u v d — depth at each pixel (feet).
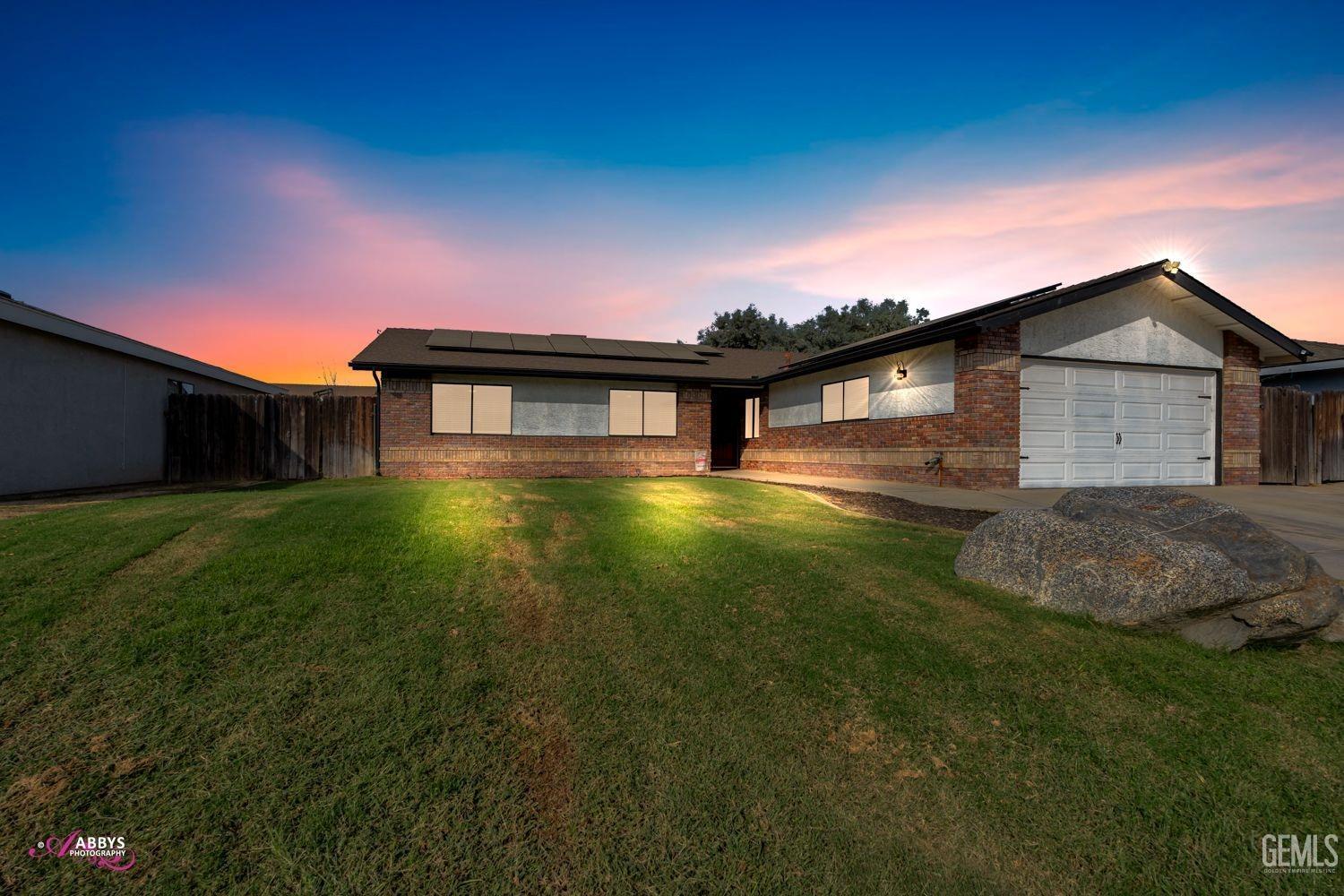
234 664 11.04
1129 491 16.48
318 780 8.20
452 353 55.62
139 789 8.00
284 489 36.78
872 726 9.68
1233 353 43.78
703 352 71.97
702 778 8.46
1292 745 9.29
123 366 44.83
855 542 20.18
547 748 9.02
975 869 7.07
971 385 37.73
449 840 7.30
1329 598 12.17
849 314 132.87
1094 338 40.42
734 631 12.86
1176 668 11.36
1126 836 7.55
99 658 11.09
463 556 17.22
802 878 6.89
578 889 6.70
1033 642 12.24
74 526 20.13
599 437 56.90
